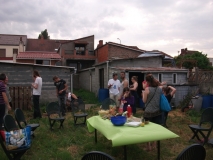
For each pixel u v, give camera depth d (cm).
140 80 1424
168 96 728
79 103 765
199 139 584
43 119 831
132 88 789
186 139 613
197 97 1028
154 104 493
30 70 1229
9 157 409
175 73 1335
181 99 1108
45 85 1266
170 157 489
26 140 415
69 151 522
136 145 552
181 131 681
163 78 1300
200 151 284
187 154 272
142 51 2688
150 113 495
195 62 2925
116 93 973
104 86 1516
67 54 3102
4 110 577
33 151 515
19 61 2247
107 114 527
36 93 854
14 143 403
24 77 1219
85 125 747
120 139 365
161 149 531
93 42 3262
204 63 3256
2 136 446
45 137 615
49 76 1274
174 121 822
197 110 1022
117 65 1469
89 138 611
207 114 547
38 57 2233
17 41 4203
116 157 486
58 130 688
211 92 1309
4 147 410
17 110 537
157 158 477
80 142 579
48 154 498
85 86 2180
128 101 684
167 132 397
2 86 568
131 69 1237
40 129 694
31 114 972
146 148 536
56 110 702
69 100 1065
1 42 4016
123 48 2673
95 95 1719
